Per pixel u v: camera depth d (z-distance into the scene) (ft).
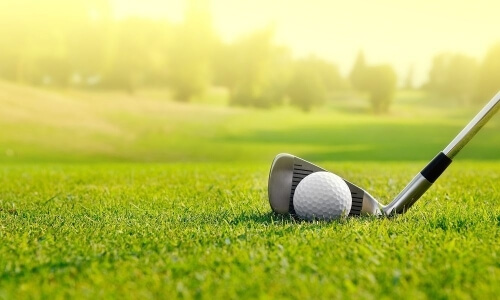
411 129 142.31
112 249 10.88
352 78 163.94
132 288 8.55
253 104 157.17
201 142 125.39
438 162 13.94
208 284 8.52
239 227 12.74
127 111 134.21
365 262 9.62
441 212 14.73
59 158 104.47
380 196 20.13
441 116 157.69
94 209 16.65
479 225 12.62
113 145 115.55
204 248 10.80
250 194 19.61
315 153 116.06
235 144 125.39
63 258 10.25
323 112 161.17
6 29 139.13
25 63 140.26
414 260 9.78
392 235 11.72
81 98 138.10
